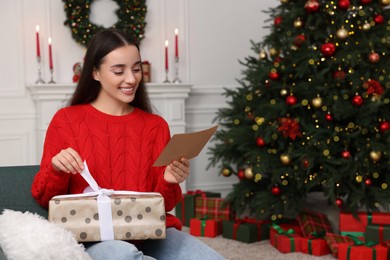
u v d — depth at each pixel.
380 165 3.37
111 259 1.47
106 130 1.85
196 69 4.55
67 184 1.74
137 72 1.83
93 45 1.82
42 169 1.74
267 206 3.52
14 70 4.08
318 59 3.35
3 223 1.47
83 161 1.79
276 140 3.51
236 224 3.58
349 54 3.28
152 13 4.40
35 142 4.15
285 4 3.59
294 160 3.48
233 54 4.65
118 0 4.18
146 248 1.74
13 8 4.05
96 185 1.64
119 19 4.18
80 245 1.46
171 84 4.21
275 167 3.44
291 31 3.48
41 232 1.41
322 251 3.22
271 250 3.35
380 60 3.41
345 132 3.39
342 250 3.04
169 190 1.78
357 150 3.36
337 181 3.33
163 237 1.59
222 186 4.68
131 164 1.84
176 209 4.04
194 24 4.53
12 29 4.06
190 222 3.75
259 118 3.46
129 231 1.57
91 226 1.56
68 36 4.18
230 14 4.62
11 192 1.77
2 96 4.05
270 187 3.61
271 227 3.52
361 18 3.38
